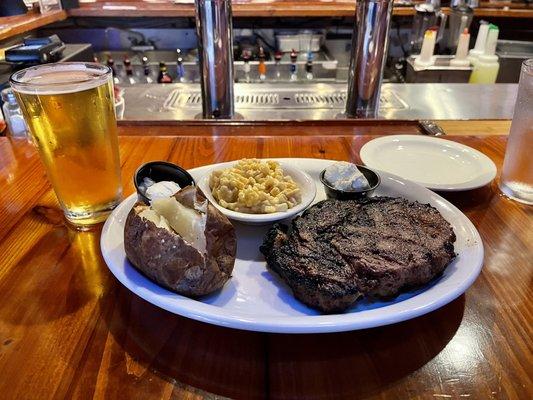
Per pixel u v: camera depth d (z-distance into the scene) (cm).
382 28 126
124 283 53
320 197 80
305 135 106
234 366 46
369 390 44
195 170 80
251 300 55
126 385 44
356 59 133
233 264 56
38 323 51
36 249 64
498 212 74
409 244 58
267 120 115
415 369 46
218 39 125
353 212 66
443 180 82
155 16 288
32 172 87
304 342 49
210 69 130
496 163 91
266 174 75
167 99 194
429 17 266
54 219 72
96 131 64
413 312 47
